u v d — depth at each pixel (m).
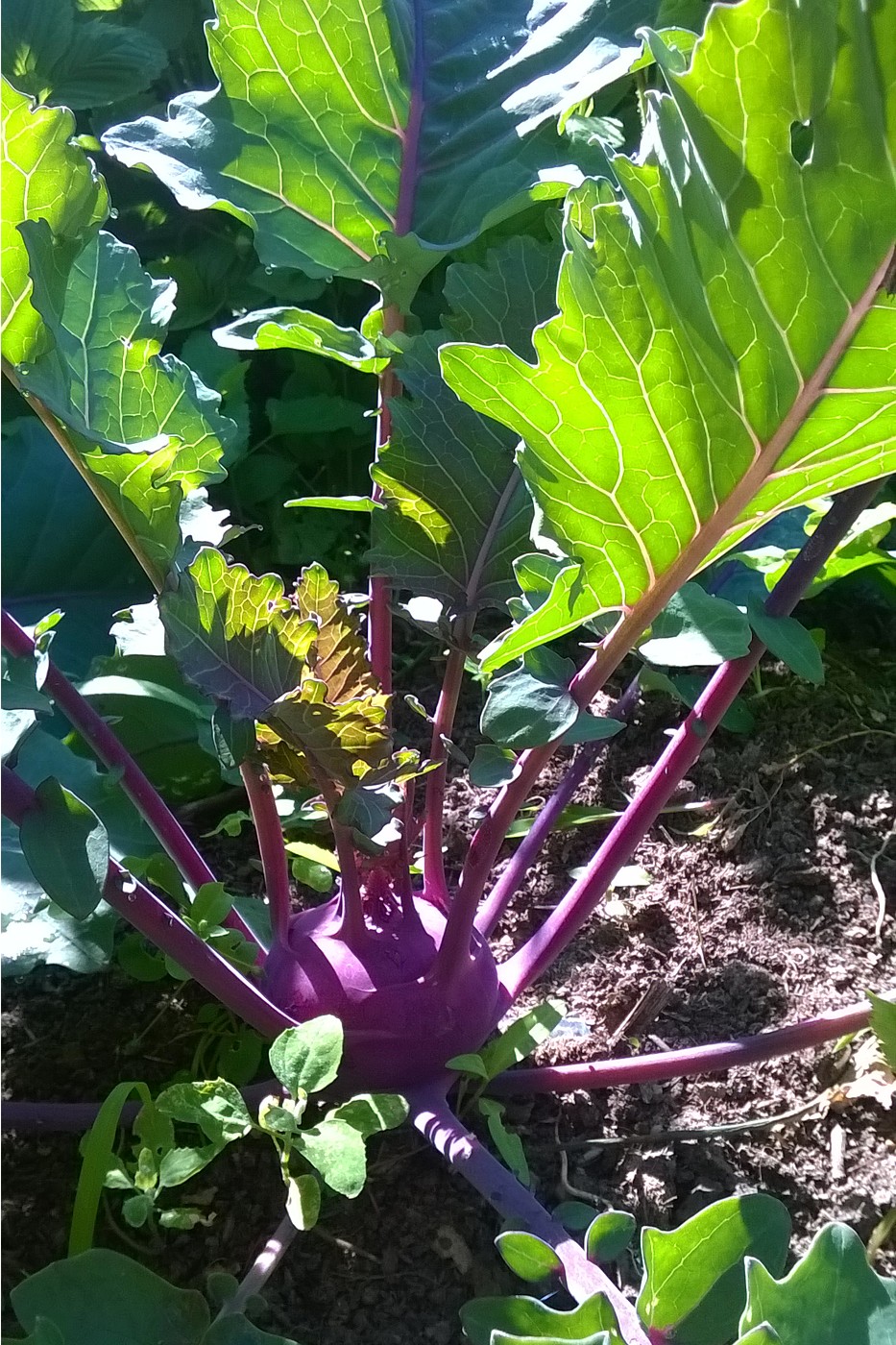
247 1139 0.42
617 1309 0.33
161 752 0.54
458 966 0.40
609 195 0.30
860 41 0.28
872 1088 0.44
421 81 0.45
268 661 0.37
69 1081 0.44
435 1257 0.39
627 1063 0.42
